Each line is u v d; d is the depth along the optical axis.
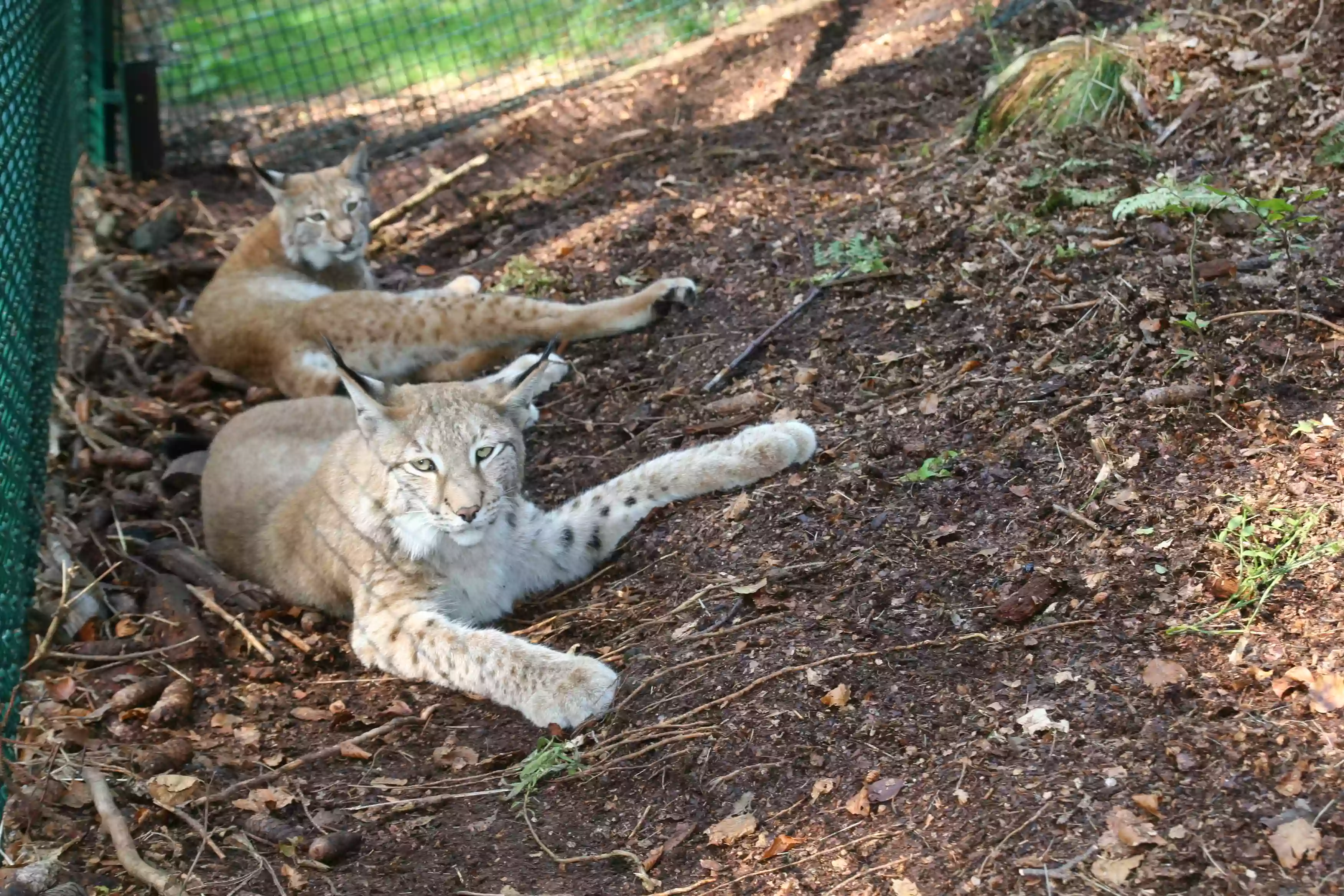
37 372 3.28
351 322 3.56
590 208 4.01
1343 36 3.39
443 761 2.59
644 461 3.08
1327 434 2.61
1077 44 3.58
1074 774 2.26
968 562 2.60
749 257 3.51
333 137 4.73
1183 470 2.63
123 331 3.85
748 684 2.52
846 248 3.37
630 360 3.39
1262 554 2.44
